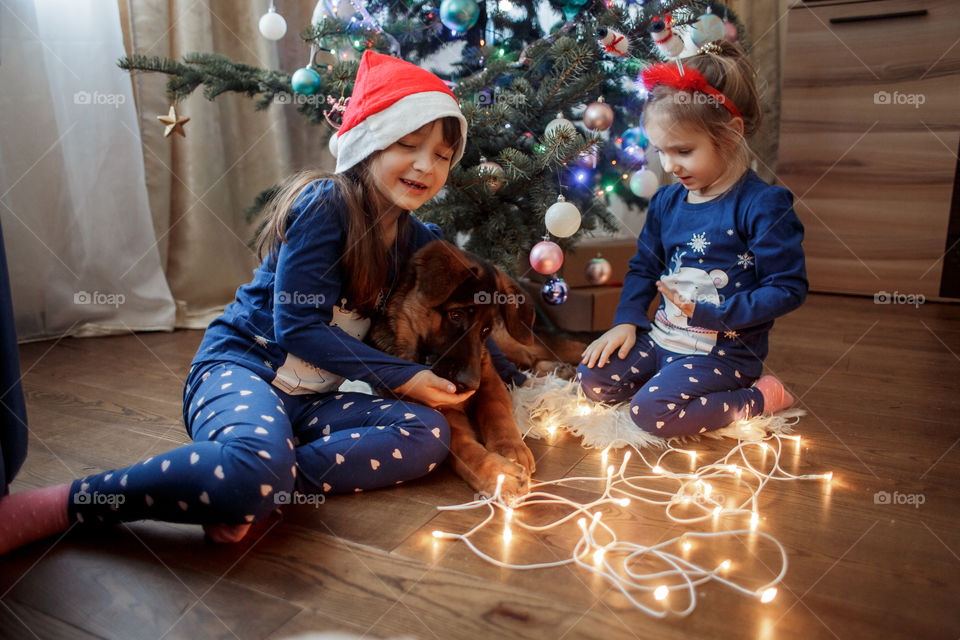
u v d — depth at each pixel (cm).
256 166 281
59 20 224
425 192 130
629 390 167
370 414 127
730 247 154
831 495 125
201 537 110
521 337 139
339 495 125
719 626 89
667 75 147
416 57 230
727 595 95
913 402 174
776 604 93
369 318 138
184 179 262
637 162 219
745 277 155
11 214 224
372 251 127
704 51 156
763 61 342
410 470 124
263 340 129
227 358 129
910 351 221
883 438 151
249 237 283
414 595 95
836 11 291
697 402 147
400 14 220
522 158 178
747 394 154
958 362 209
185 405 129
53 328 238
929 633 88
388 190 128
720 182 156
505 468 123
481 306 130
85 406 171
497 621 90
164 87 248
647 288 173
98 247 238
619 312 172
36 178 227
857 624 89
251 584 98
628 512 119
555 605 93
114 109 235
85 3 227
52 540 109
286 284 121
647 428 149
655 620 90
